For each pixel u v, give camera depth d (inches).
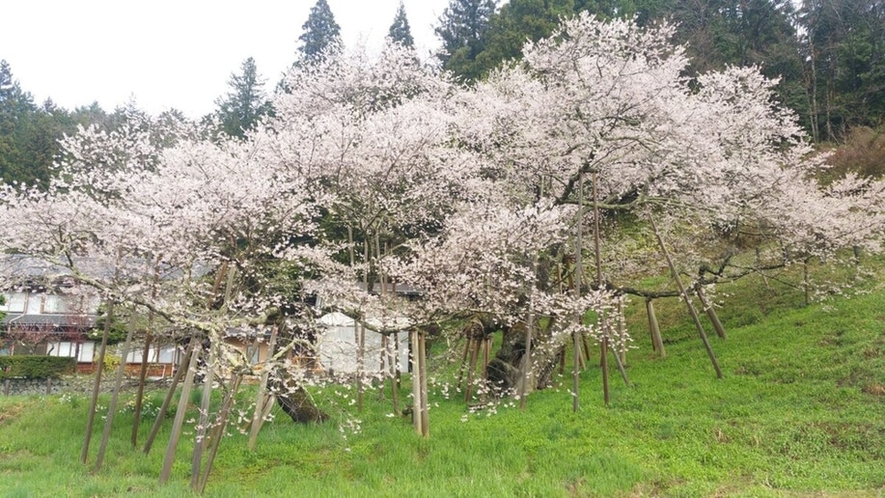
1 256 408.8
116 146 560.1
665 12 1375.5
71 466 410.3
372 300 490.9
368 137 553.6
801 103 1240.2
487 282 517.0
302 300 489.4
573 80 584.7
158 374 923.4
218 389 641.6
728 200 611.2
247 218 426.6
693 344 665.0
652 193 631.2
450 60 1222.9
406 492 333.4
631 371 612.7
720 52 1307.8
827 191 740.0
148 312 460.4
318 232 663.8
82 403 599.5
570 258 708.0
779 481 332.5
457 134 724.0
